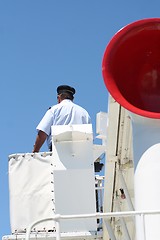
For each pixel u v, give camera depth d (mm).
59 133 7723
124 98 5625
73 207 7637
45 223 7746
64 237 7562
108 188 8359
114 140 7320
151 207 5227
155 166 5332
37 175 8039
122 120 6871
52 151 7891
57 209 7629
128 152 7484
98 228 8195
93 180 7711
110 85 5617
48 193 7961
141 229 4871
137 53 5770
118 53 5723
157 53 5766
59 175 7723
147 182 5324
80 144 7812
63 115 8211
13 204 7980
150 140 5441
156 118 5441
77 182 7699
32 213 7910
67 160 7766
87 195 7668
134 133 5605
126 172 7746
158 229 5098
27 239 4750
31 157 8117
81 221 7629
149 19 5605
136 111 5484
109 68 5652
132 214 4883
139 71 5773
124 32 5605
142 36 5703
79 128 7770
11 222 7926
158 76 5766
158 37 5715
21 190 8023
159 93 5742
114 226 8391
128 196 7469
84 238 7621
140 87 5754
